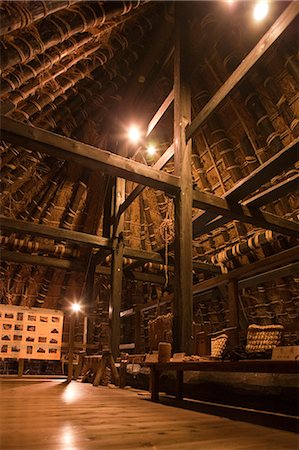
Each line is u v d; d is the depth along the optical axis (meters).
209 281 6.57
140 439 1.56
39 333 6.02
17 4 3.38
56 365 8.67
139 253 6.89
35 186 7.31
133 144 7.29
